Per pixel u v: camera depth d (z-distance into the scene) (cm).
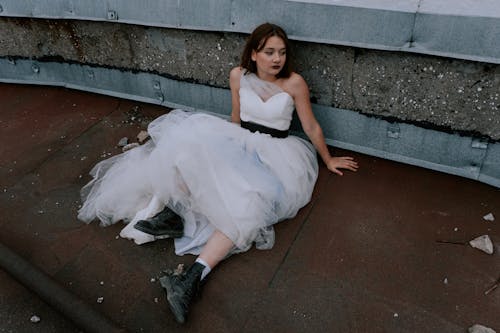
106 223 264
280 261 237
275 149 261
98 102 384
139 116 361
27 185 299
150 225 235
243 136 263
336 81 275
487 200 261
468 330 200
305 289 223
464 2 224
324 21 248
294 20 256
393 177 282
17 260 229
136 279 234
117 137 339
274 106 258
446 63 237
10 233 264
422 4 228
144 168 256
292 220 259
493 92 235
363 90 270
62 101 390
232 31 279
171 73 338
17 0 350
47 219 272
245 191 233
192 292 213
